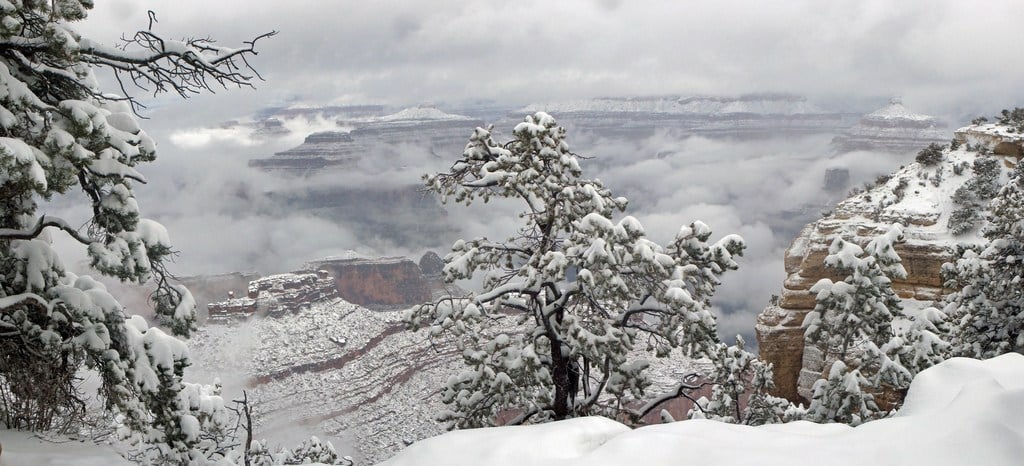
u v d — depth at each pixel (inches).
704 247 650.2
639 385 645.9
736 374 682.2
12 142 336.2
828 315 707.4
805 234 1851.6
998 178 1587.1
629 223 620.4
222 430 566.6
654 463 195.2
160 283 452.1
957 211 1552.7
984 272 911.0
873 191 1765.5
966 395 214.7
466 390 663.1
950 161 1728.6
